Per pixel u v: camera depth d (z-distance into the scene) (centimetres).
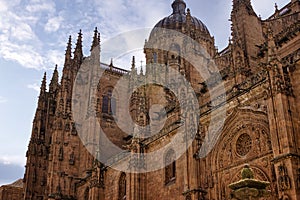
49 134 8562
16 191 8956
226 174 3791
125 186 5447
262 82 3519
